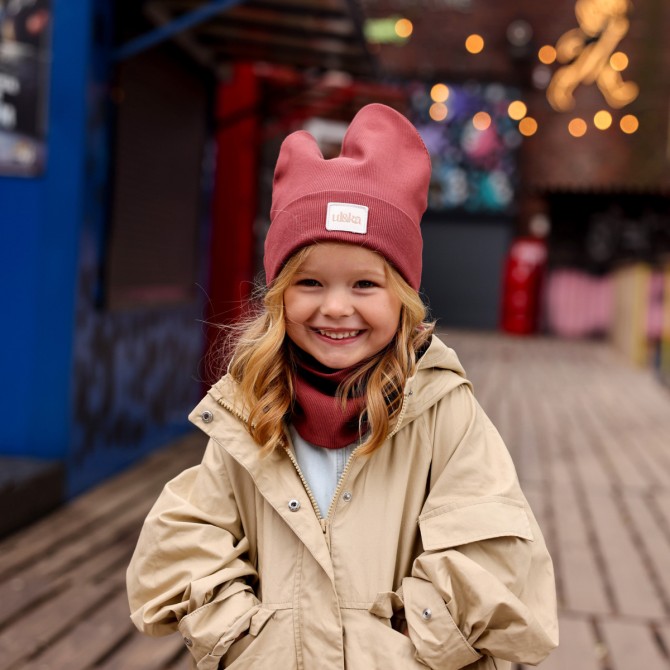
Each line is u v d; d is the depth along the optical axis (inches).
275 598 50.4
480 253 658.2
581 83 632.4
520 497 51.1
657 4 616.7
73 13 162.7
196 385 253.0
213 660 49.2
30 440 167.6
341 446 52.2
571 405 329.7
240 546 52.6
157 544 52.3
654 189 596.4
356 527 50.9
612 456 239.3
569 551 153.9
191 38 213.5
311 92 262.7
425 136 652.7
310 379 53.1
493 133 646.5
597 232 647.1
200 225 239.9
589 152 636.1
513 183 649.0
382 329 50.4
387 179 50.6
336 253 49.2
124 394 195.9
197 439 238.1
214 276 254.5
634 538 163.0
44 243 165.3
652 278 456.4
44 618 114.0
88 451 177.5
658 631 118.1
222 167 252.1
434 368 53.7
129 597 53.5
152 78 196.7
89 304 172.4
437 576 48.3
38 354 166.6
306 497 51.3
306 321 50.8
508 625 47.8
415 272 52.0
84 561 136.5
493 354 507.2
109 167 175.0
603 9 623.2
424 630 48.1
